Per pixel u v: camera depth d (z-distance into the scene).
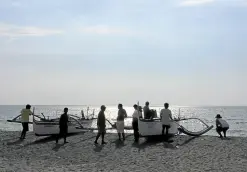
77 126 24.22
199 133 22.41
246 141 19.66
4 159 14.88
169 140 19.83
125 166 13.09
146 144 18.67
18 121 22.14
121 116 19.86
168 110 19.48
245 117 110.31
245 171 11.97
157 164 13.40
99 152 16.38
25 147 18.22
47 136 22.77
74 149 17.33
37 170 12.31
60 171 12.13
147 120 20.02
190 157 14.82
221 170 12.16
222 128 21.48
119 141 19.75
